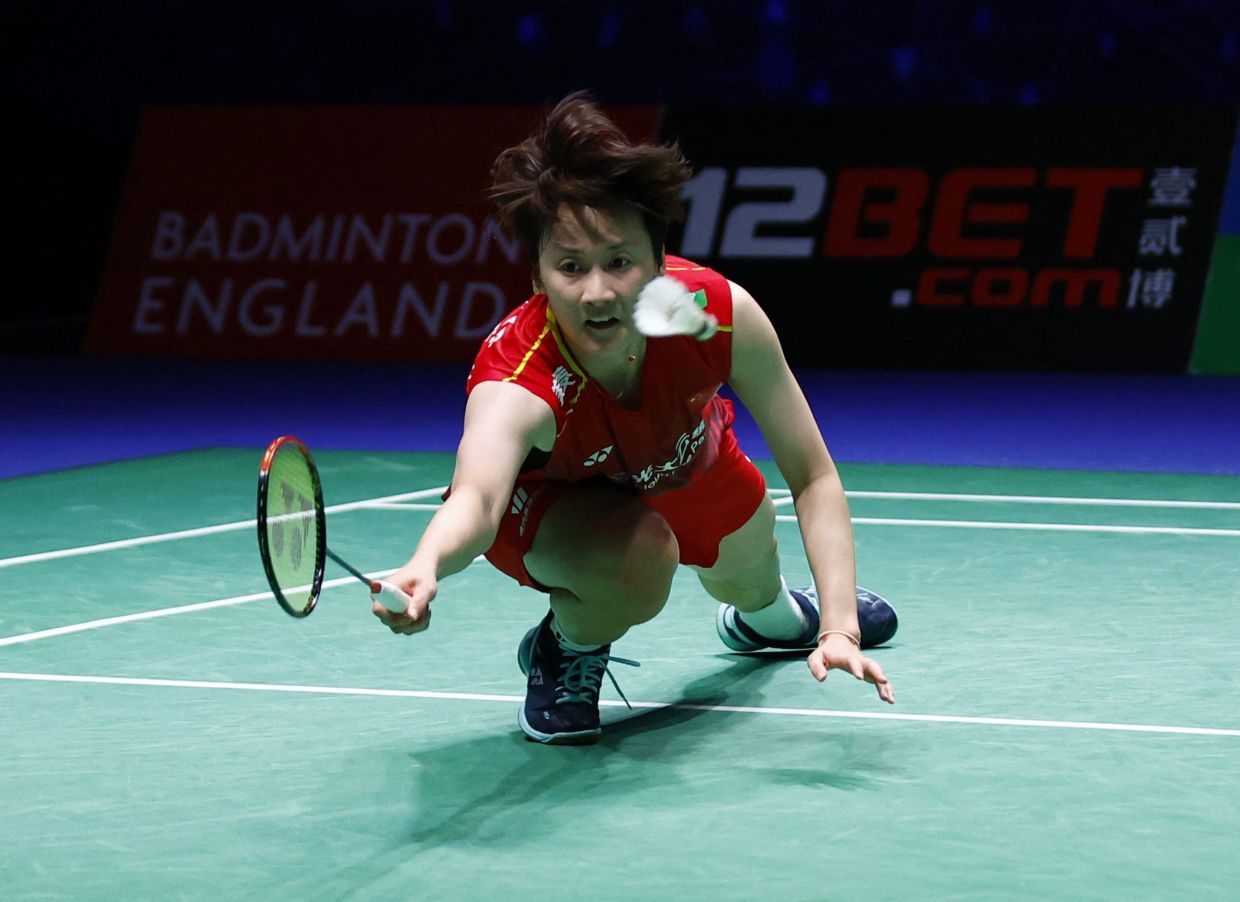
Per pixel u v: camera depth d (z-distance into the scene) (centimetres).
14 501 2159
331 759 1038
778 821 911
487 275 4012
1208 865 838
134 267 4266
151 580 1630
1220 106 3709
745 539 1158
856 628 978
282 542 757
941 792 960
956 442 2753
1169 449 2650
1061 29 3831
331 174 4147
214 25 4231
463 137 4062
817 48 3950
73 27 4256
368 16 4166
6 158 4312
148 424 3072
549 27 4091
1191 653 1294
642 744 1068
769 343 1012
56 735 1098
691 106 3956
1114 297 3747
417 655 1315
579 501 1038
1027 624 1401
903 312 3825
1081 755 1031
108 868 850
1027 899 793
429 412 3225
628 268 913
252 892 814
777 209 3894
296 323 4141
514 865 847
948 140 3819
